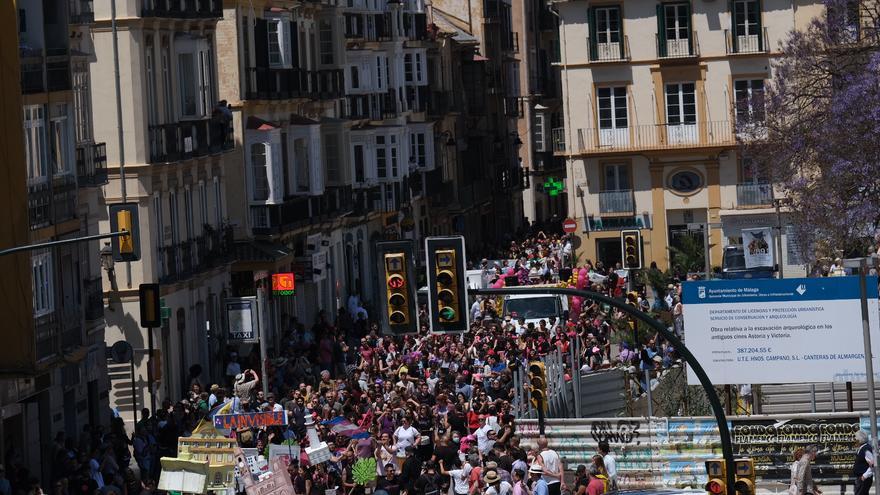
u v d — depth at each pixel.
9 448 118.00
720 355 116.38
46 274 128.38
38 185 128.12
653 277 194.62
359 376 144.88
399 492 109.12
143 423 121.56
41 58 129.38
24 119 125.06
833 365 115.44
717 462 83.25
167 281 164.00
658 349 152.75
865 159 173.75
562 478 104.56
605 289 187.62
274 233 197.00
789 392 126.00
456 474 108.88
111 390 156.00
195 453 98.94
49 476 130.88
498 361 145.50
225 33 195.12
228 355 169.38
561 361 134.00
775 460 110.25
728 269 193.25
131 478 111.94
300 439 122.81
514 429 115.12
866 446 102.81
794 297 115.31
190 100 178.38
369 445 117.00
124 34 161.38
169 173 168.88
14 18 118.50
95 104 160.75
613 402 132.38
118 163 160.25
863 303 101.19
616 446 112.38
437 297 79.56
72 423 136.50
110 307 157.62
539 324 168.62
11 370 120.25
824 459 110.00
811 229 179.88
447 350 153.12
